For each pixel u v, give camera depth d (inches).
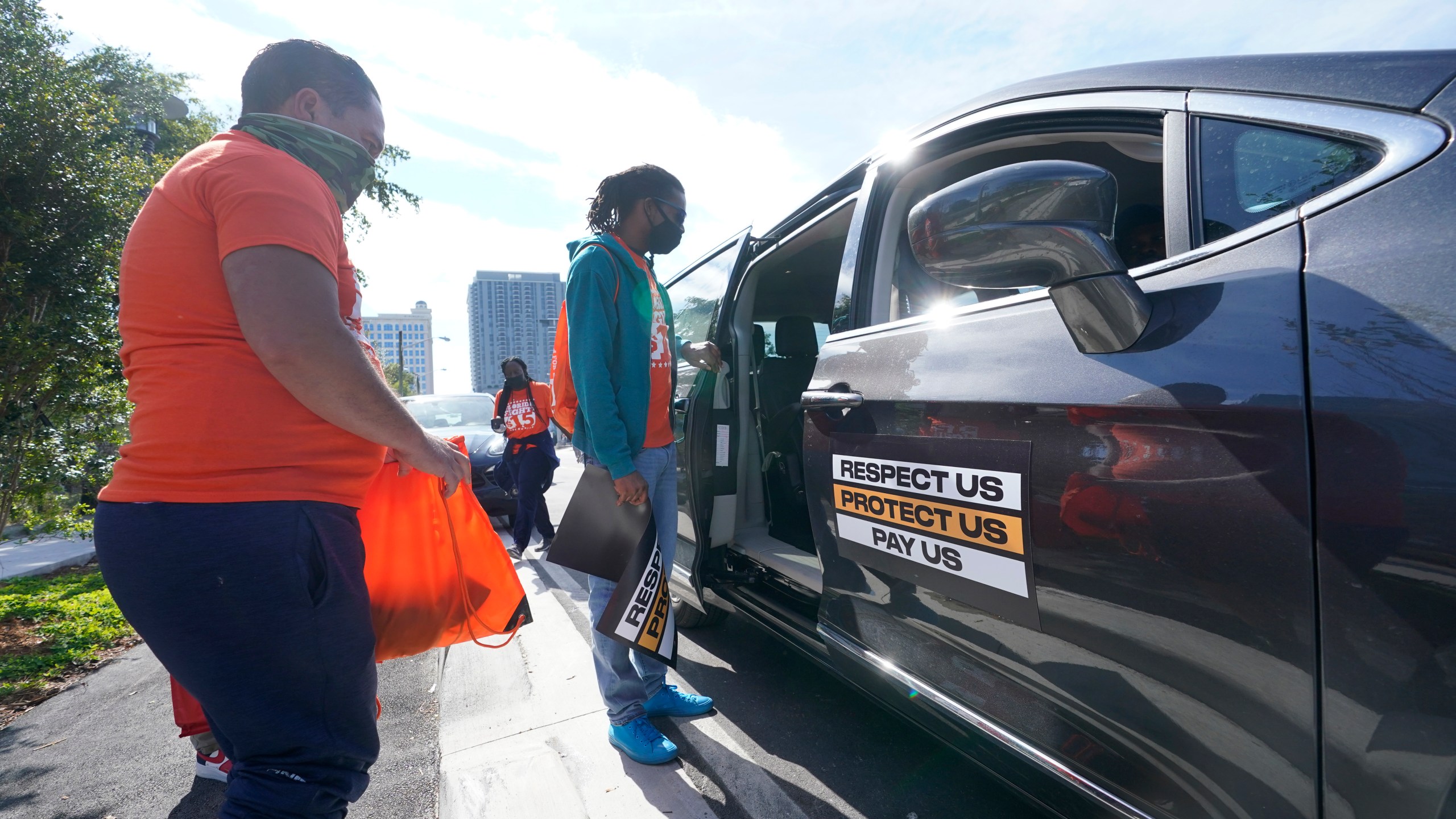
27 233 175.0
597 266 76.2
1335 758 32.4
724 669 108.8
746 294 112.2
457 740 88.1
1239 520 35.1
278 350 38.6
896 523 58.2
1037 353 47.8
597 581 82.0
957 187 41.4
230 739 42.2
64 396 189.5
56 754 99.0
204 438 39.6
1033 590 46.3
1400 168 35.1
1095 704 43.6
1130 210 62.9
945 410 53.3
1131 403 40.2
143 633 40.5
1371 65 40.6
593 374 74.0
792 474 110.6
